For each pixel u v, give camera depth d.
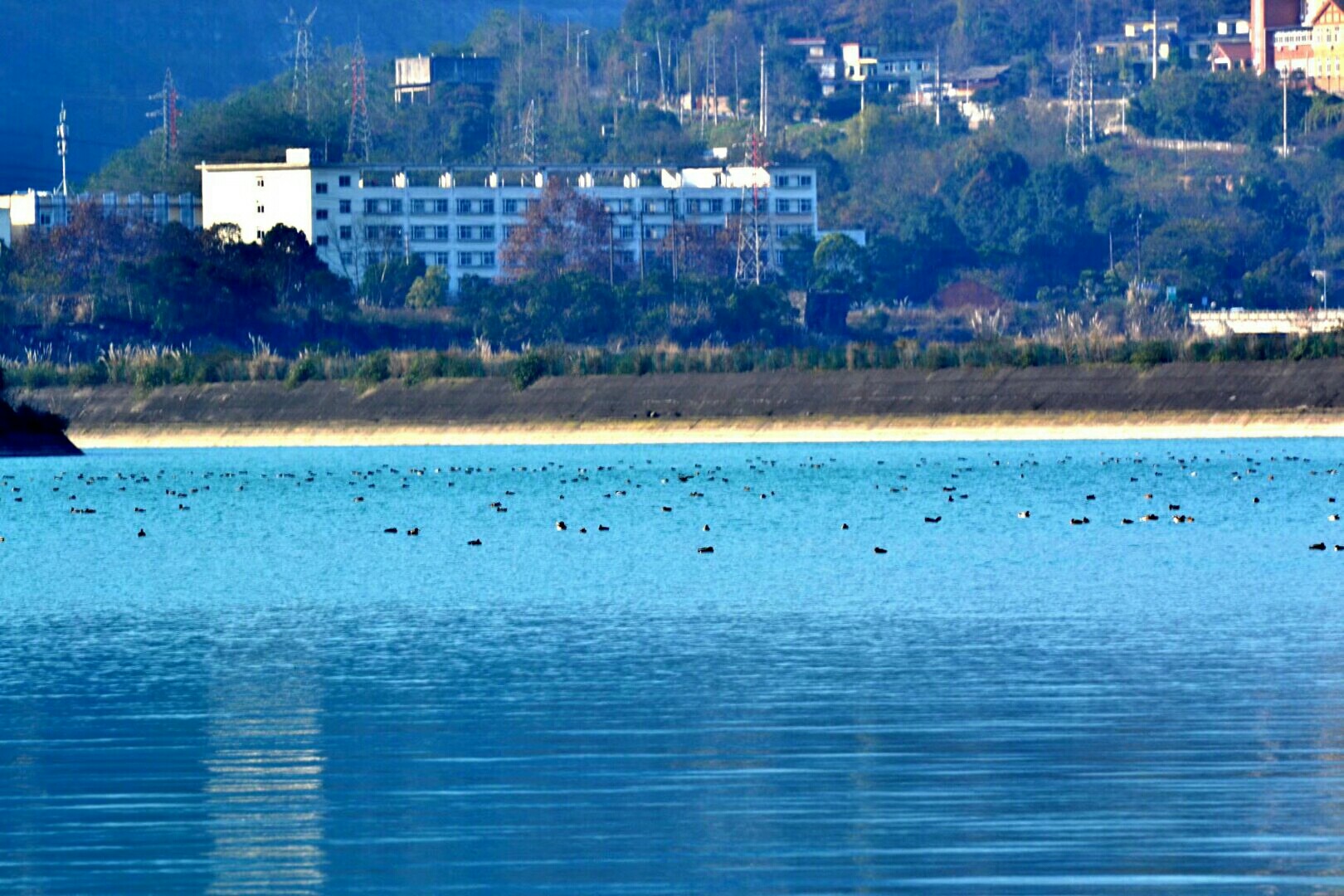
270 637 55.94
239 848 30.70
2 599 67.44
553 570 75.38
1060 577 69.94
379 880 28.88
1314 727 39.22
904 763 36.34
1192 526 91.62
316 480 139.00
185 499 122.00
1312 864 29.00
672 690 45.12
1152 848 29.97
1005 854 29.81
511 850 30.36
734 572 73.62
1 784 35.34
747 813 32.59
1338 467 131.00
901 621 57.59
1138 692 43.84
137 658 51.75
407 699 44.44
